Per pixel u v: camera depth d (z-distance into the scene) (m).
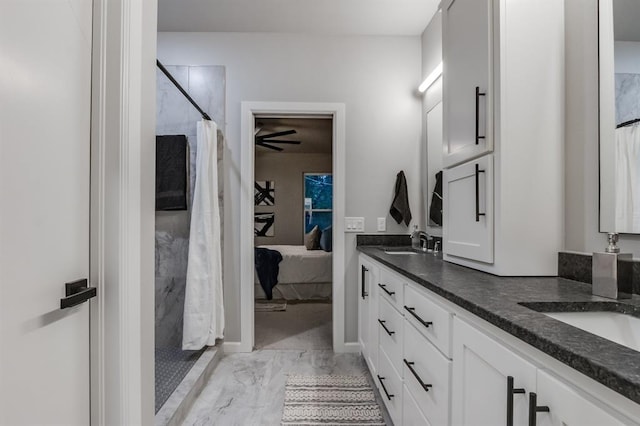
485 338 0.78
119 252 0.84
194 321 2.32
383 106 2.68
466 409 0.87
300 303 4.11
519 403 0.66
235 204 2.62
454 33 1.54
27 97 0.64
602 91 1.09
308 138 5.26
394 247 2.52
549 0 1.23
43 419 0.68
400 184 2.61
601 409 0.49
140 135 0.94
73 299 0.74
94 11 0.84
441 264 1.52
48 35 0.69
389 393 1.62
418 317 1.19
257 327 3.20
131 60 0.88
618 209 1.03
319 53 2.65
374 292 1.99
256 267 4.20
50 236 0.70
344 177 2.65
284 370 2.30
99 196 0.83
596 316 0.88
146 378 1.00
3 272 0.59
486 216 1.25
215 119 2.59
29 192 0.65
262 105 2.62
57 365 0.72
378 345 1.88
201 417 1.75
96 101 0.84
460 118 1.47
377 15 2.41
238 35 2.63
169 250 2.53
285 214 6.33
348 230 2.66
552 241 1.21
